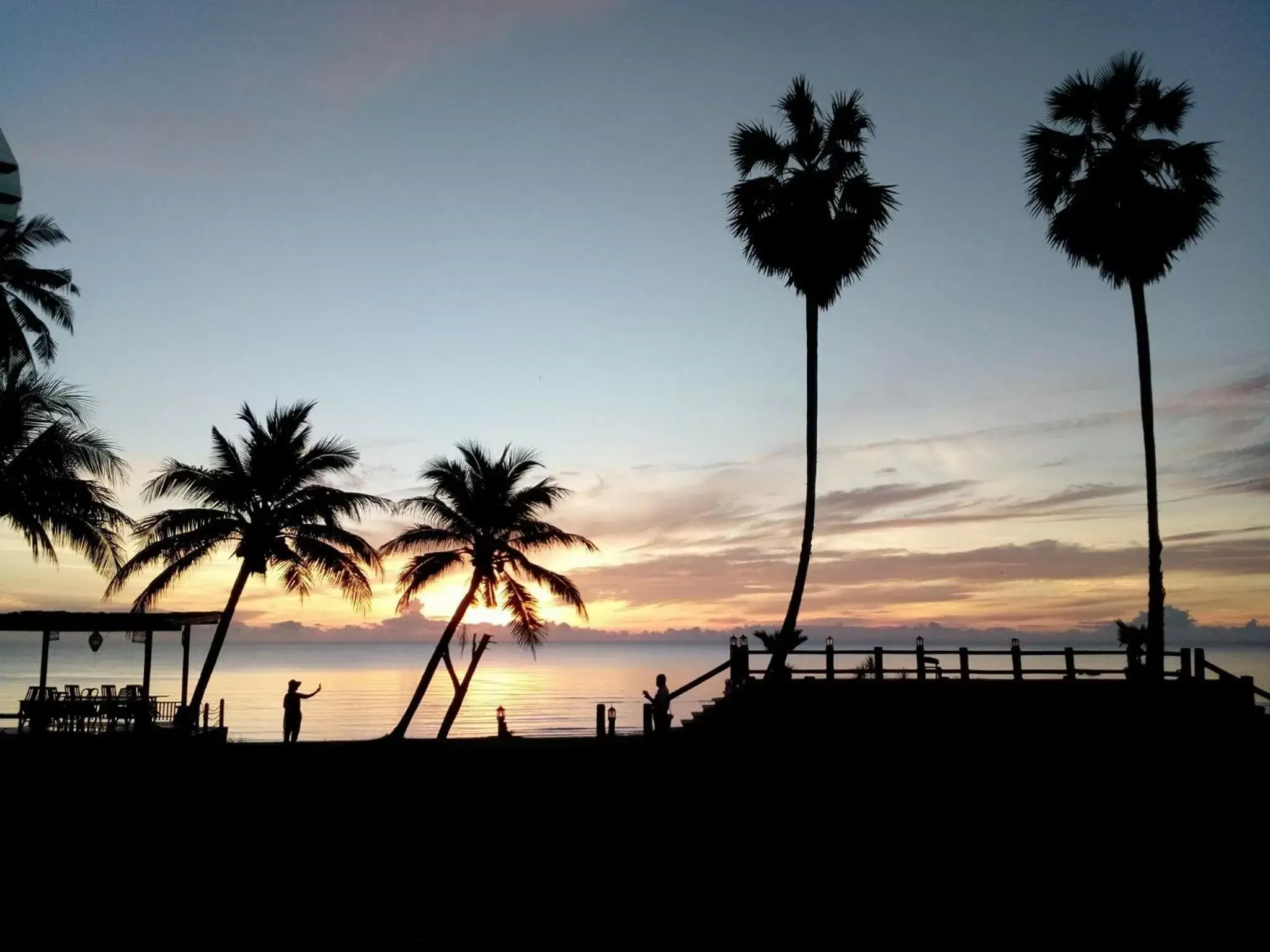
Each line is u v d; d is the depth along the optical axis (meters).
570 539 37.47
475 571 36.81
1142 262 31.03
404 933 20.88
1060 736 26.38
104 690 31.05
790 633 29.62
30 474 31.30
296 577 36.62
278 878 23.64
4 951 20.06
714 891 23.17
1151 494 30.08
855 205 33.19
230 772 25.12
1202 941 19.56
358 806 25.08
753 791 25.92
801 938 20.38
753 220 33.41
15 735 26.84
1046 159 32.88
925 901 22.20
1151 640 29.00
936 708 27.36
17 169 8.70
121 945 20.28
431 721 98.81
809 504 31.73
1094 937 20.00
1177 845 23.55
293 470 36.66
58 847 23.42
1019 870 23.36
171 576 34.41
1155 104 31.66
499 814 25.34
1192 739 25.72
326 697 142.38
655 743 27.08
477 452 37.44
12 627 30.02
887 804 25.41
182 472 35.69
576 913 21.94
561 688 175.75
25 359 35.56
